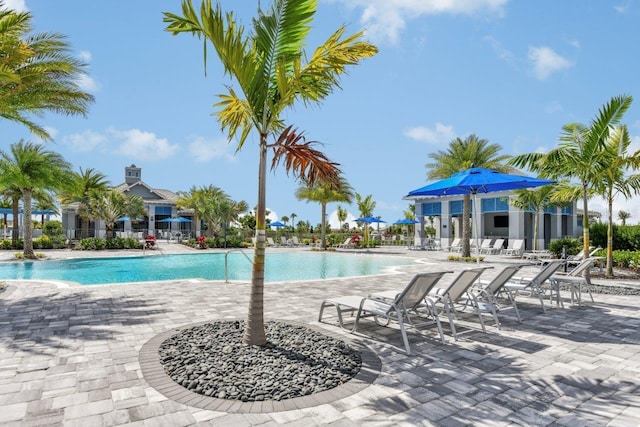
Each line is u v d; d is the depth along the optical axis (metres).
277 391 3.51
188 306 7.27
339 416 3.11
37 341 5.04
